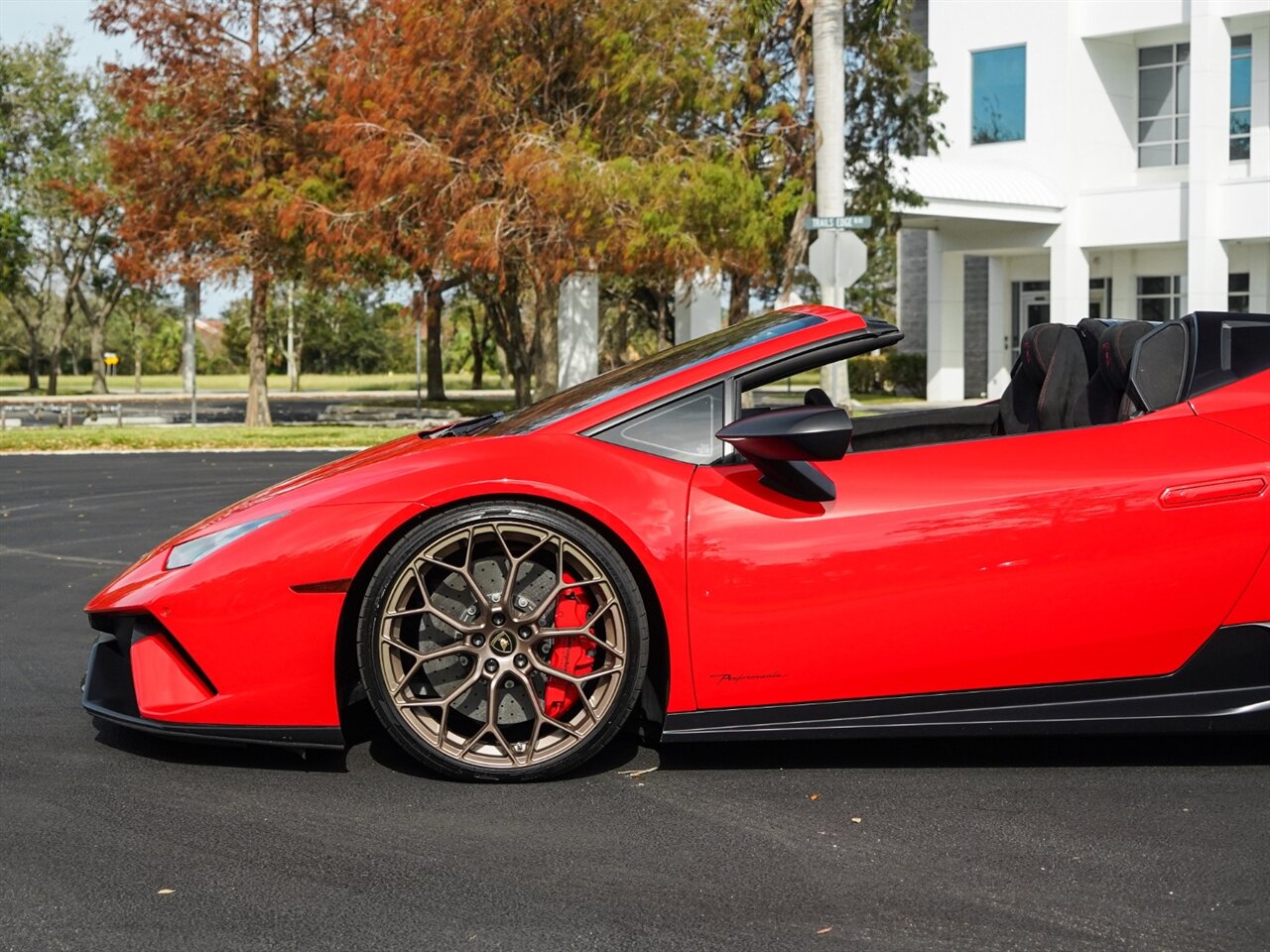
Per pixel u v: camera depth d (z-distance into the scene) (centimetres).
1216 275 2688
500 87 1888
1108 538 338
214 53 2252
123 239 2341
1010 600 338
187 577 341
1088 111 2853
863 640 338
